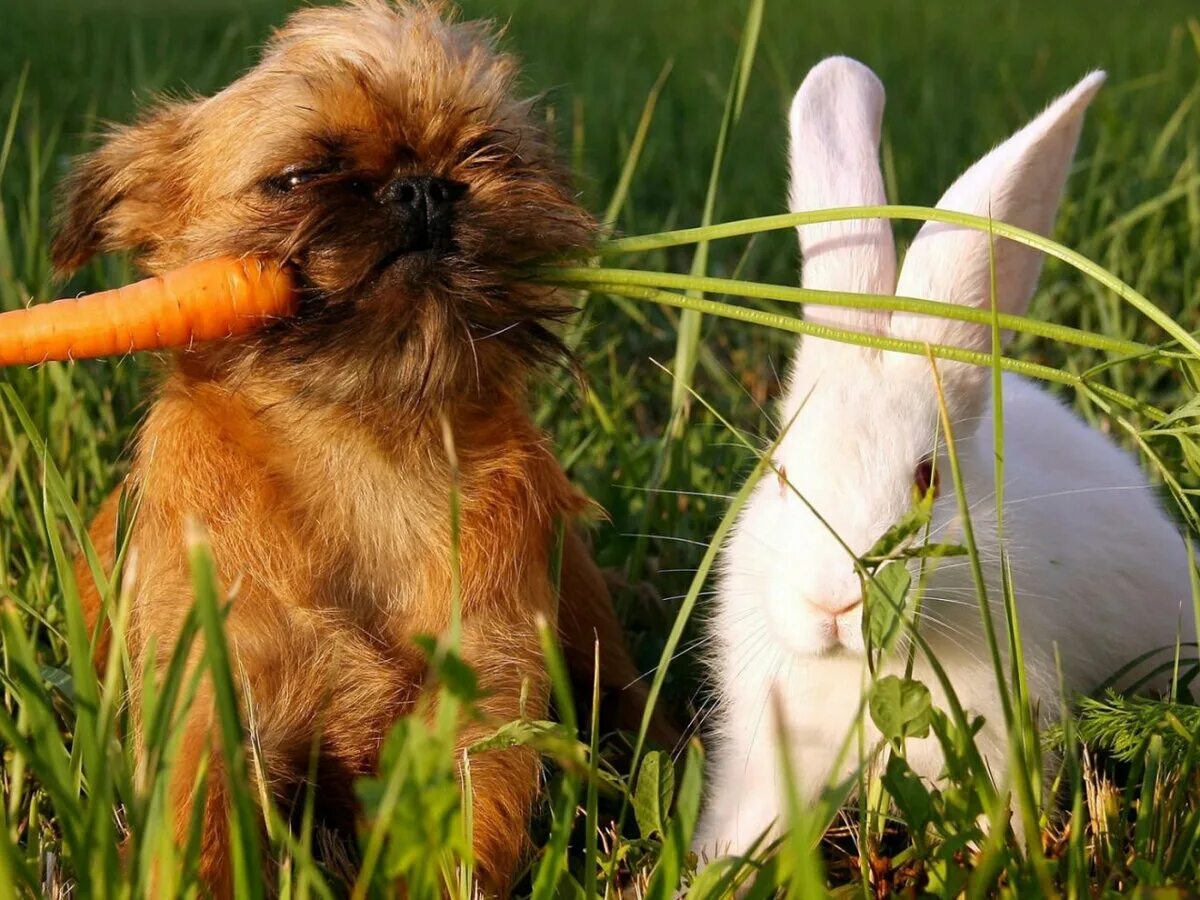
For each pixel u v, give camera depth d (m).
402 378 0.72
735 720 0.75
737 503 0.65
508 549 0.77
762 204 1.41
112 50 2.01
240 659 0.74
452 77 0.77
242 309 0.72
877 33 2.42
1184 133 1.53
